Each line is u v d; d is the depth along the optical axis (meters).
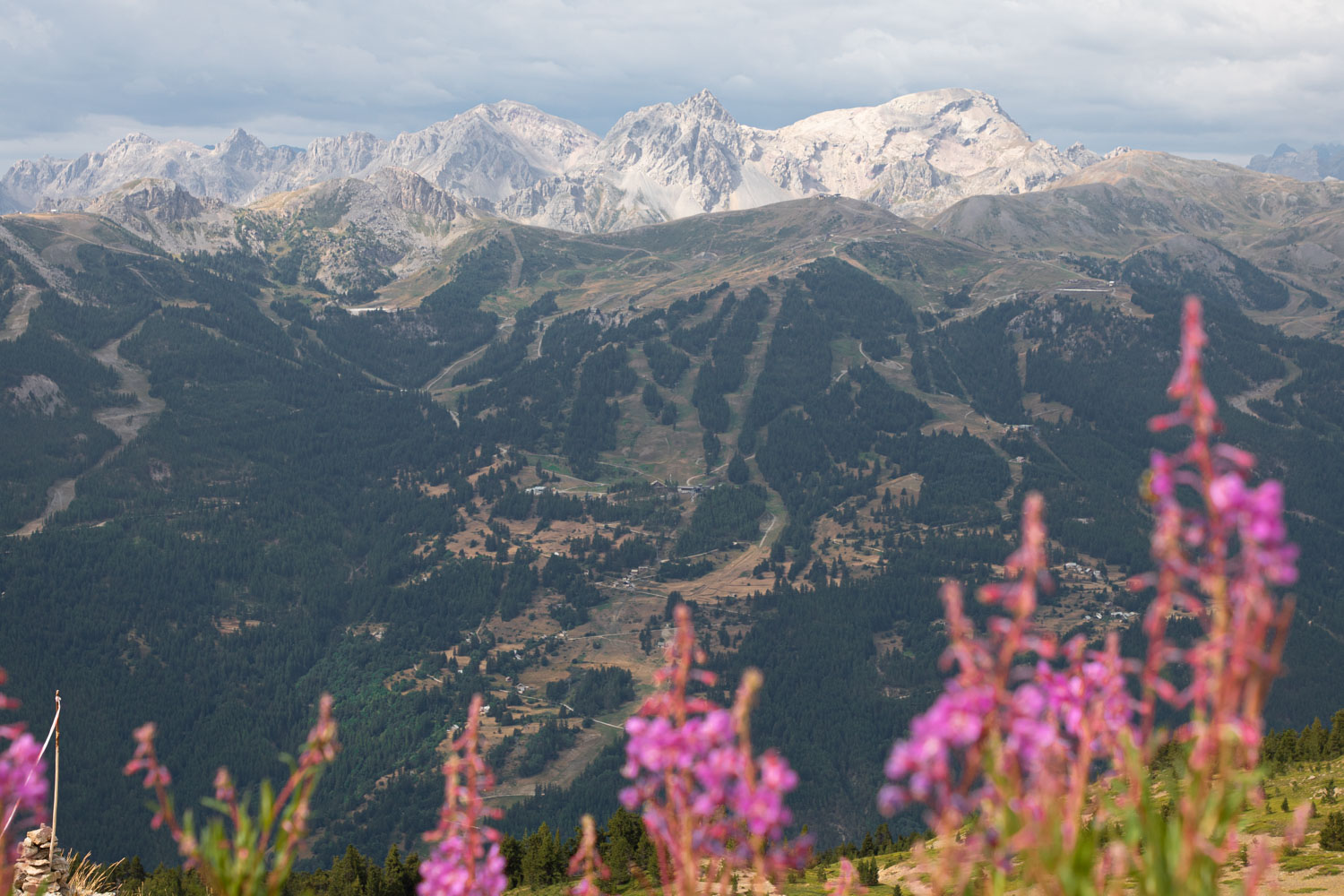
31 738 4.99
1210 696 4.16
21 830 4.99
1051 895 4.23
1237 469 3.87
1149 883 4.49
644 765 4.63
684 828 4.64
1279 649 3.76
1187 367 3.95
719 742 4.69
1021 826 4.21
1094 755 4.40
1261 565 3.73
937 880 4.16
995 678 4.20
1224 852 4.37
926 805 4.16
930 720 4.11
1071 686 4.33
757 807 4.45
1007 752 4.16
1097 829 4.64
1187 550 3.92
